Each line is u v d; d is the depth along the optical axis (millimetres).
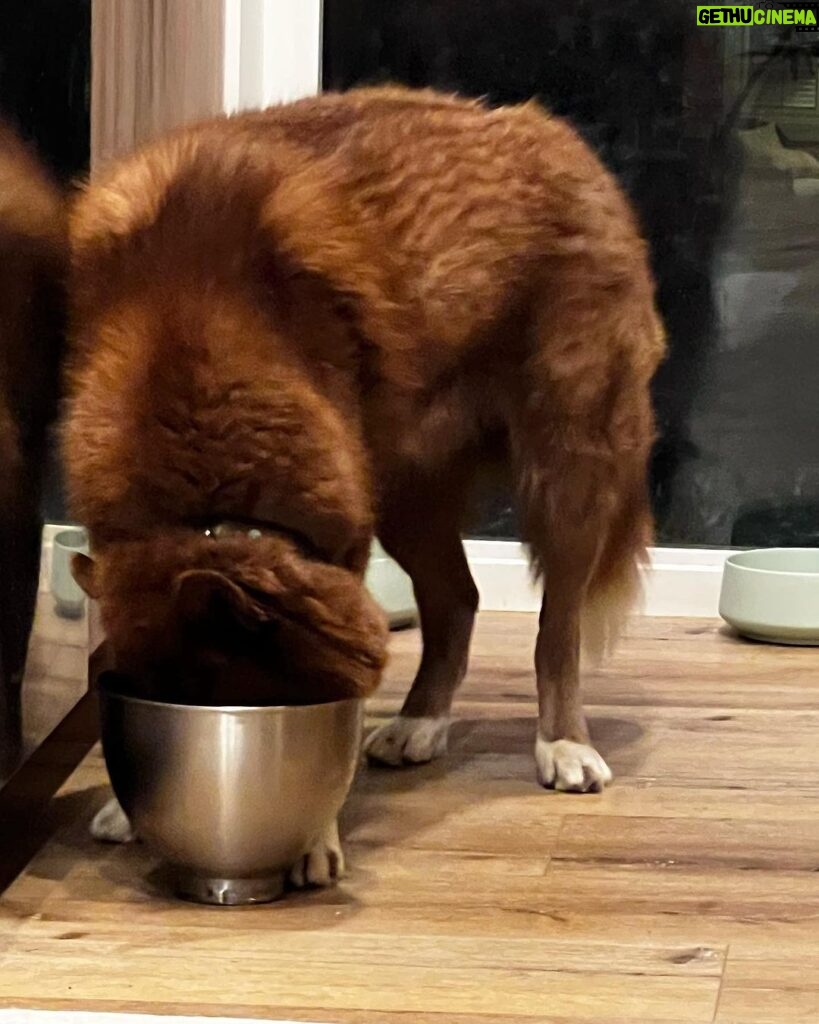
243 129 1963
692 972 1681
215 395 1729
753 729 2383
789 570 2955
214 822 1760
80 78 1958
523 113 2164
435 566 2258
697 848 1962
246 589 1673
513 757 2266
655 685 2590
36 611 1908
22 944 1725
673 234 3012
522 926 1770
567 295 2121
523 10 2990
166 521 1743
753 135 2977
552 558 2189
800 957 1712
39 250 1843
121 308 1797
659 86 2982
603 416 2166
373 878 1879
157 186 1849
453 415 2143
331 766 1779
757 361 3031
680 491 3061
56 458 1941
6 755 1815
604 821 2041
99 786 2121
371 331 1905
